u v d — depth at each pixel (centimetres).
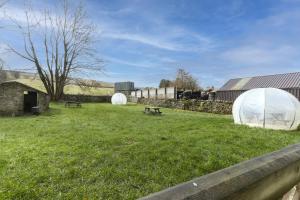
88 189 418
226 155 634
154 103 3247
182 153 636
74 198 385
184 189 96
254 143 788
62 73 3331
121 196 398
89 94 4266
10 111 1723
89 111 2023
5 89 1703
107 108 2445
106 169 510
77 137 840
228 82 3036
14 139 808
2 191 399
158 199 87
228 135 905
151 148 680
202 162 575
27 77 4366
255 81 2691
